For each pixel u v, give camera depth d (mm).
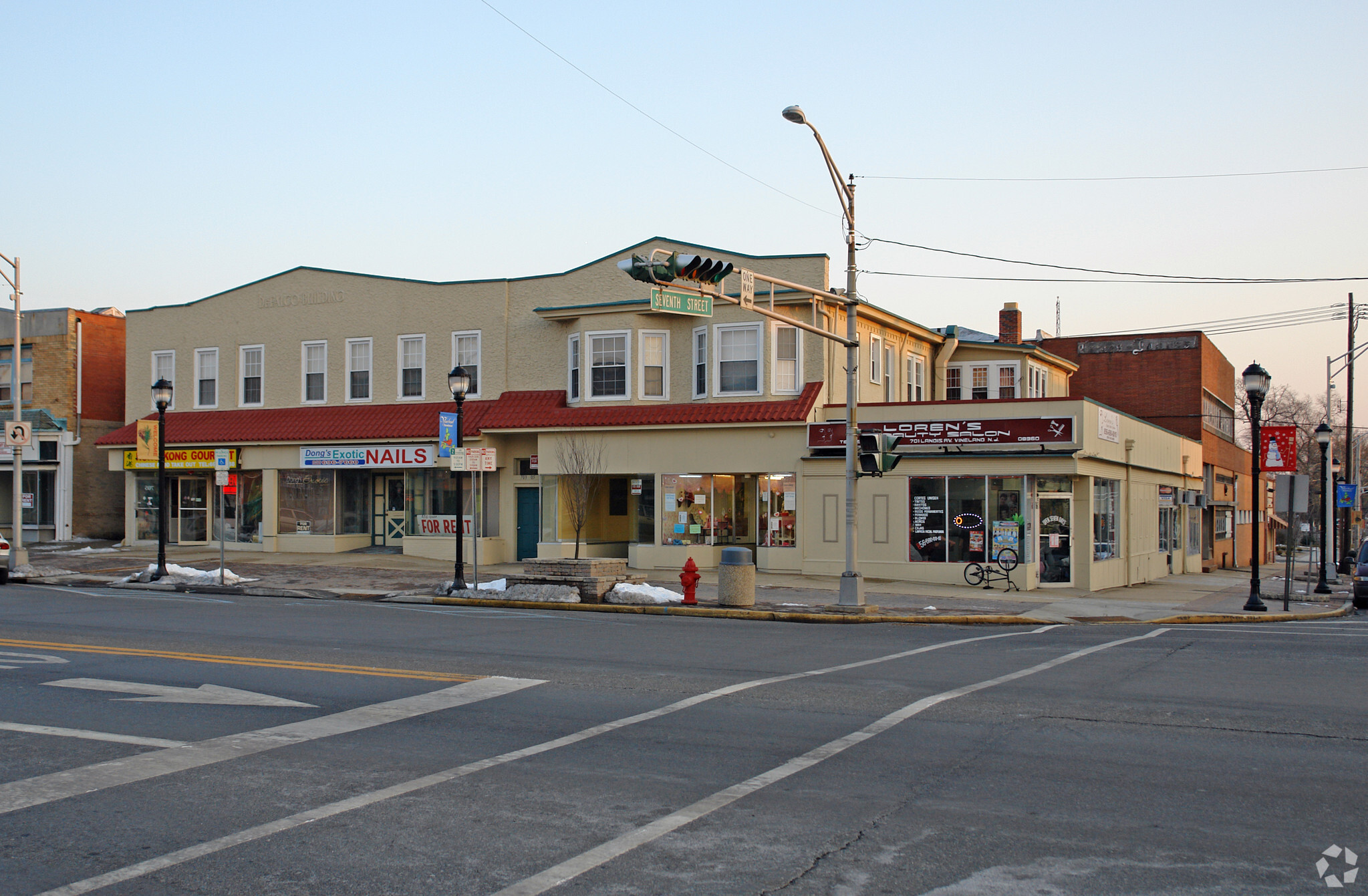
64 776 7773
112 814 6906
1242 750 8820
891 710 10391
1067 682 12281
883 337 32781
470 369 33062
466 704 10547
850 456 20953
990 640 16828
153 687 11242
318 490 34469
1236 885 5746
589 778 7836
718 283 17047
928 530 26672
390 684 11609
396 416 33219
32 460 39906
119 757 8344
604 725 9633
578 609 21500
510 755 8500
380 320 34312
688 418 28766
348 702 10602
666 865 6023
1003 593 25031
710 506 29281
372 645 14742
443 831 6598
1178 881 5812
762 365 28891
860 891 5652
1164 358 43500
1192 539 41406
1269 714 10320
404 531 33750
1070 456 25344
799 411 27750
